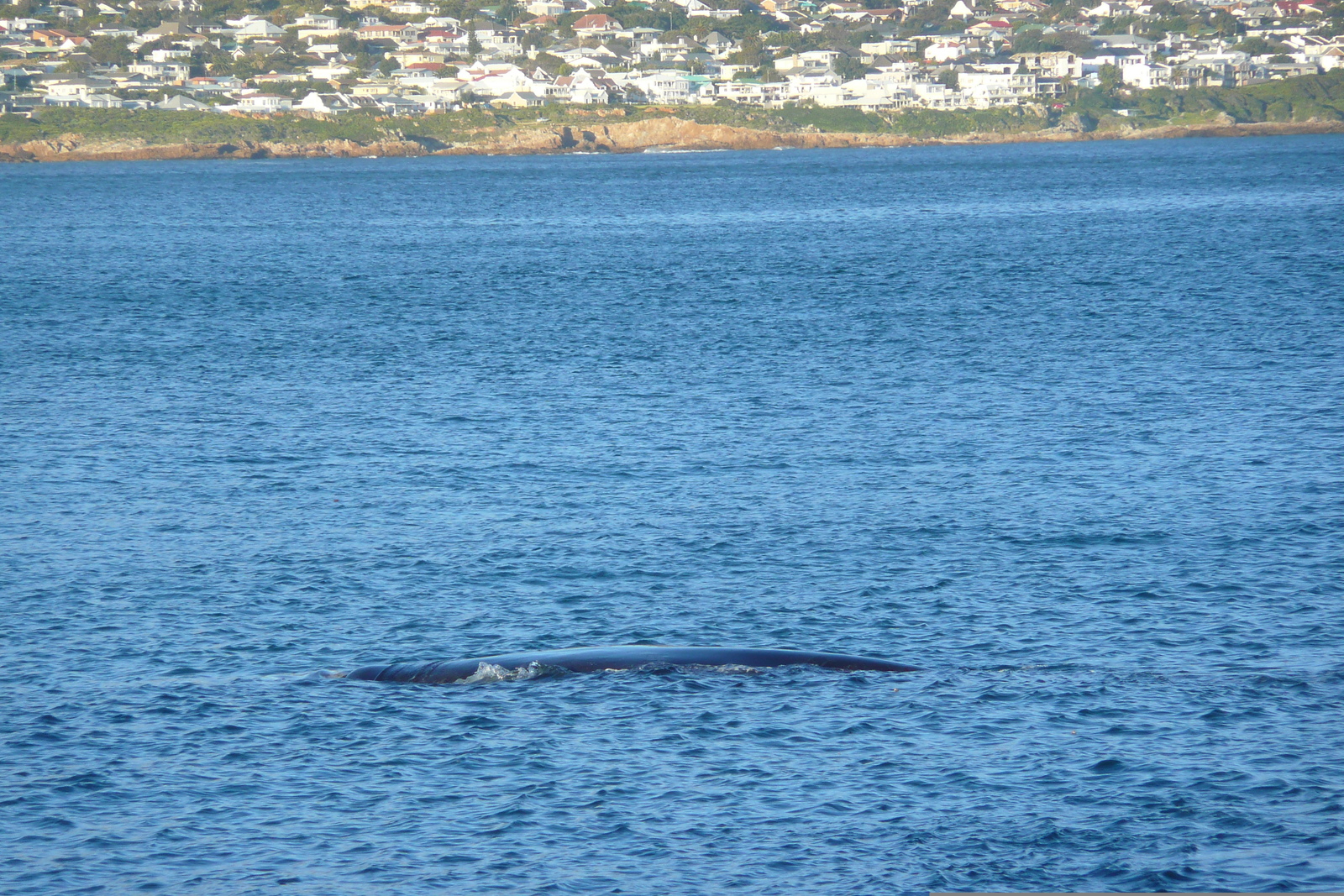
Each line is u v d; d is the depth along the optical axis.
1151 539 110.81
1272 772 67.69
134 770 69.88
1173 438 147.25
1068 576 101.81
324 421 166.25
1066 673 81.50
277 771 69.50
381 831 63.44
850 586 100.50
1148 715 74.75
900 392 178.38
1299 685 79.06
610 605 97.12
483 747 71.56
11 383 195.62
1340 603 94.31
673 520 119.88
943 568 104.56
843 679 80.00
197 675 83.50
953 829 62.88
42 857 61.38
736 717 74.75
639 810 64.94
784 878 59.09
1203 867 59.47
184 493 132.12
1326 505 119.69
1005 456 141.62
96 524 121.06
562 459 144.12
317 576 105.06
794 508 123.00
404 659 86.31
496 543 113.50
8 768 70.38
